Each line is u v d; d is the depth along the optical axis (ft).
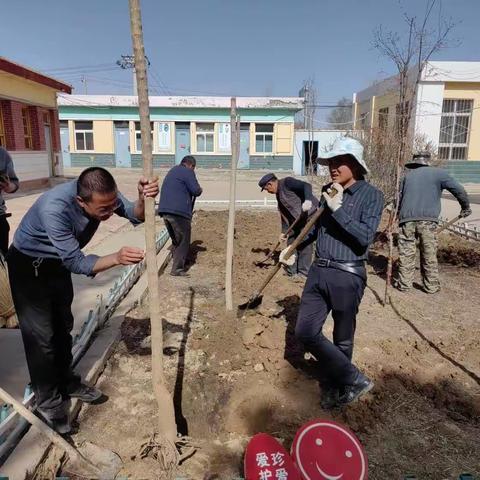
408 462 8.71
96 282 18.38
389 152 29.60
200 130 88.79
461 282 19.83
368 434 9.48
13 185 15.24
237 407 10.44
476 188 63.87
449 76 62.23
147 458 8.60
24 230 8.16
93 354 11.90
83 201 7.66
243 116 87.45
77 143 89.04
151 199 7.75
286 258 10.89
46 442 8.50
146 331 13.92
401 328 14.61
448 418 10.07
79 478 8.09
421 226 17.61
